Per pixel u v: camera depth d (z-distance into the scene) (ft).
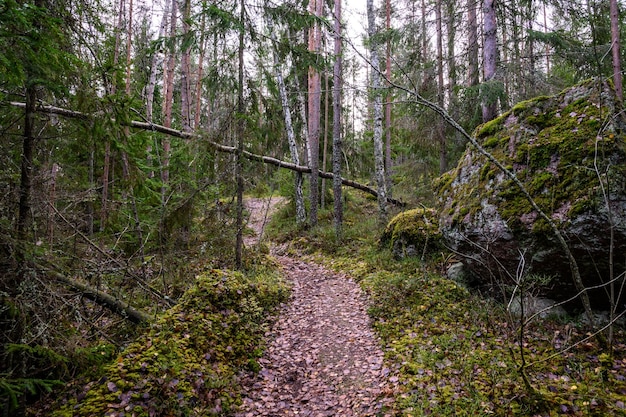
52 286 14.11
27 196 12.49
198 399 13.73
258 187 28.40
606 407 11.31
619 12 28.66
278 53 28.04
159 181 30.50
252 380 16.44
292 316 23.29
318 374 17.10
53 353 10.94
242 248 31.22
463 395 12.96
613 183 14.61
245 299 22.00
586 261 15.70
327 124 59.67
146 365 14.01
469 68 38.37
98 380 13.20
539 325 16.99
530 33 28.45
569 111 18.25
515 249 17.90
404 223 30.96
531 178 17.85
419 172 44.24
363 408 13.93
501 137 20.79
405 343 17.72
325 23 28.73
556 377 13.34
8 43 10.25
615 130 15.94
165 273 26.20
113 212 22.18
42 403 12.90
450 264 26.17
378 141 39.47
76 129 14.19
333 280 29.96
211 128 25.81
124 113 14.37
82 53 13.80
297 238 43.16
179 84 67.56
